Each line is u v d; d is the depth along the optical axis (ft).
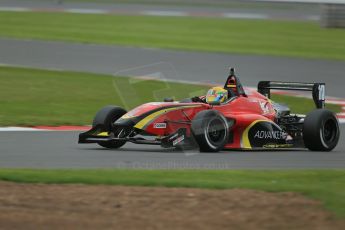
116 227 77.56
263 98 148.36
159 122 130.52
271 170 115.14
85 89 234.38
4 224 77.66
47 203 86.74
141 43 352.08
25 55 307.78
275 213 83.61
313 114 142.72
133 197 89.97
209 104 139.64
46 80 249.96
